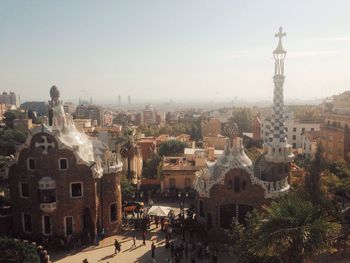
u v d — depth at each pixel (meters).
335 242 31.77
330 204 34.94
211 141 112.62
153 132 173.38
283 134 53.41
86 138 56.53
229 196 50.06
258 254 24.47
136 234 53.50
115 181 53.97
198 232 50.44
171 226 53.88
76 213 50.34
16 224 51.56
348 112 98.38
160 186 80.62
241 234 30.61
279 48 52.38
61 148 49.03
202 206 52.44
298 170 73.31
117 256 45.38
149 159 99.00
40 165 48.84
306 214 23.50
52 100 53.03
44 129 48.66
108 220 53.22
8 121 152.62
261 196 49.59
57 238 48.56
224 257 44.94
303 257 23.05
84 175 50.50
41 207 48.69
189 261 43.25
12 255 36.03
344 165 72.00
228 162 51.00
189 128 183.62
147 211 58.38
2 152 103.88
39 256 39.91
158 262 43.31
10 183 51.28
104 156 54.94
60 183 49.28
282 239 22.69
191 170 77.88
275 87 53.19
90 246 48.81
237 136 51.91
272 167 53.56
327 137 99.38
